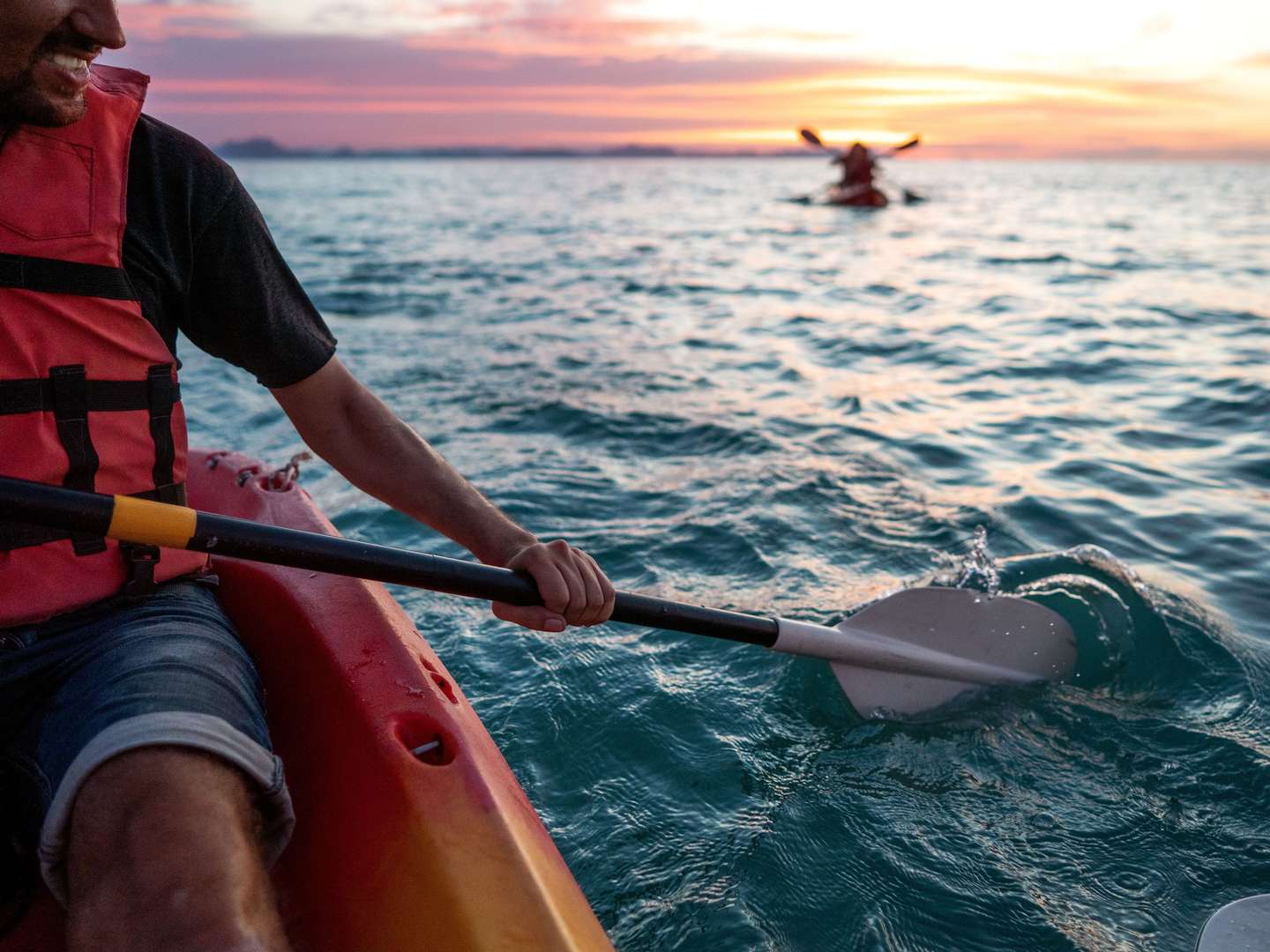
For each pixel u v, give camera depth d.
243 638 1.52
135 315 1.08
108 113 1.05
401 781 1.16
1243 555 2.94
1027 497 3.42
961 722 2.09
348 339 6.58
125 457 1.10
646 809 1.81
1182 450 4.01
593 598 1.26
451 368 5.63
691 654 2.36
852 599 2.67
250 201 1.17
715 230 17.36
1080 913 1.55
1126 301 8.34
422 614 2.54
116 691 0.94
